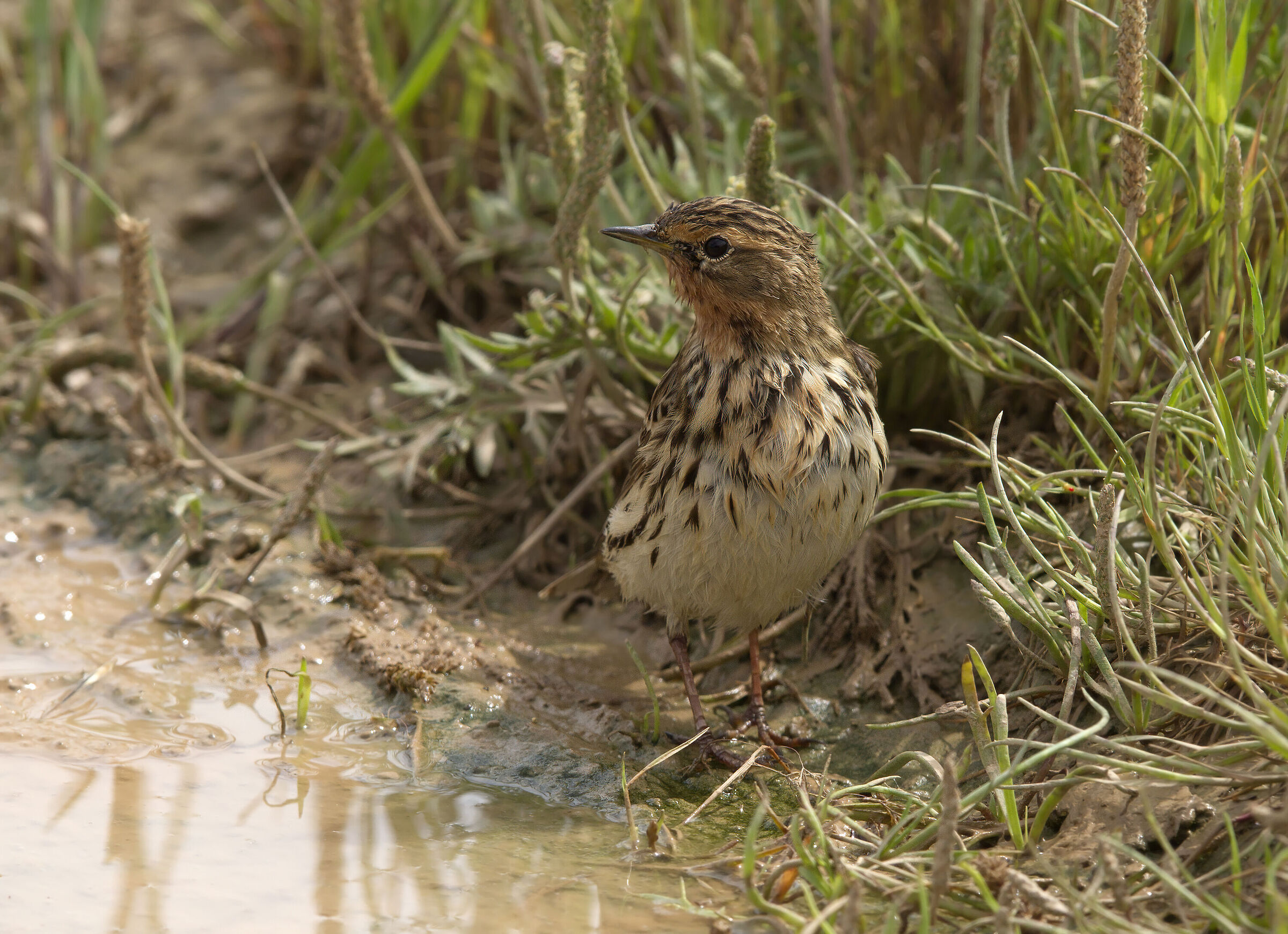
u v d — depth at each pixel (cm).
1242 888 652
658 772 888
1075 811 740
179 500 1131
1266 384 796
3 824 812
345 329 1404
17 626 1062
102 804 840
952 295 1034
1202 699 769
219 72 1725
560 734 929
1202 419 804
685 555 834
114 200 1573
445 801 852
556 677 1007
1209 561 811
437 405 1172
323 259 1346
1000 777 685
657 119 1362
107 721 943
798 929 671
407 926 721
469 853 793
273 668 1020
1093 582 822
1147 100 950
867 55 1322
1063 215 1002
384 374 1383
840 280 1038
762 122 942
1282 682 733
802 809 746
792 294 834
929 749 881
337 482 1254
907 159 1284
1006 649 909
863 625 977
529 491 1183
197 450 1167
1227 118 933
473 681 987
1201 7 941
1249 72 1044
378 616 1080
